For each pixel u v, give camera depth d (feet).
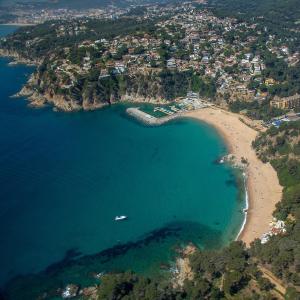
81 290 540.11
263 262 532.73
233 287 483.92
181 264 583.17
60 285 549.54
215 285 503.20
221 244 625.41
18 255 605.31
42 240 636.48
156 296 467.93
